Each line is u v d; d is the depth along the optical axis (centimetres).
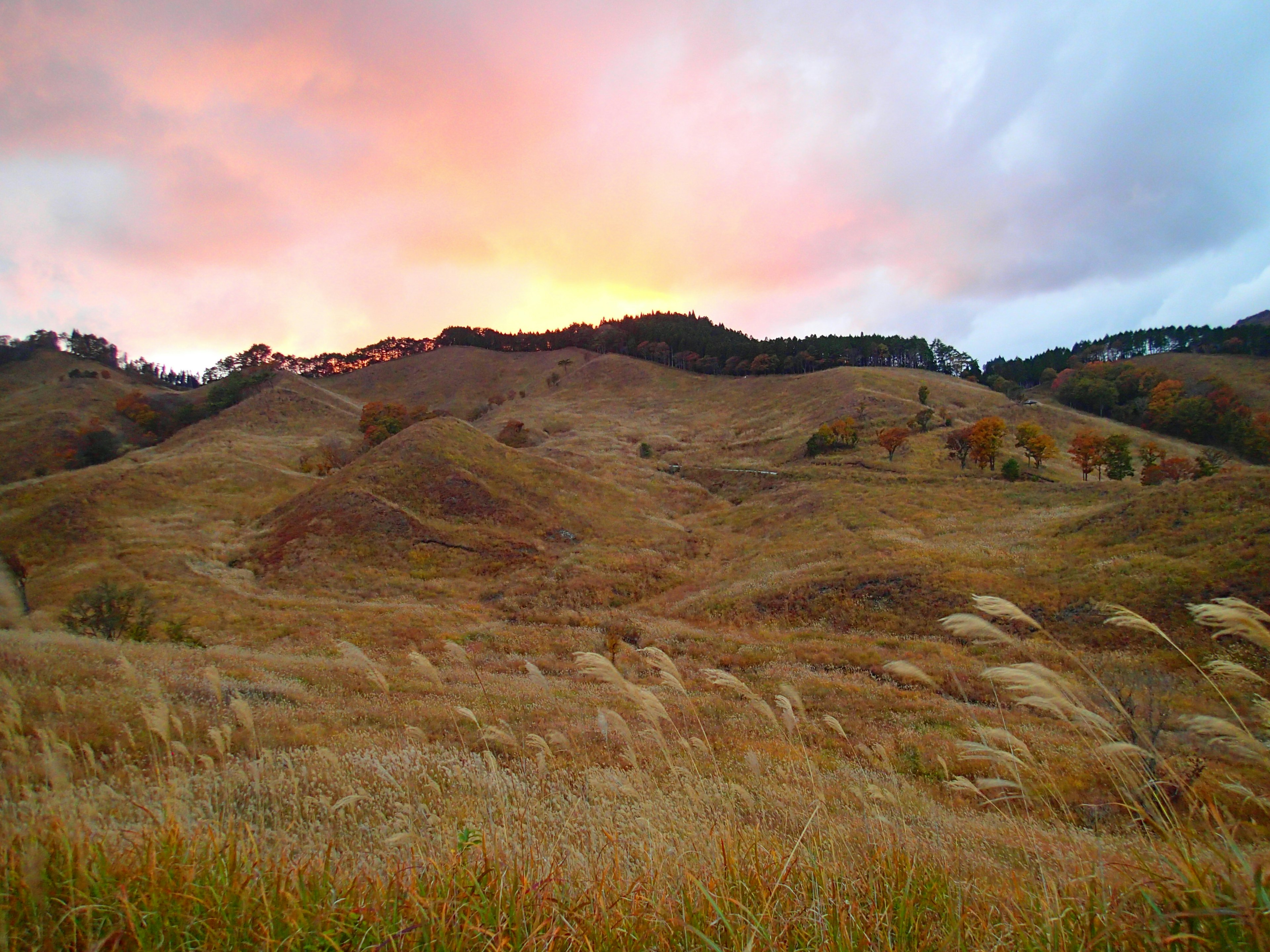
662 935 289
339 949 262
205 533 5656
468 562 4950
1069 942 274
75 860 312
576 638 3064
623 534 5794
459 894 312
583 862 394
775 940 286
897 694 2061
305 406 12581
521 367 18862
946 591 3288
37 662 1232
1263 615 265
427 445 6712
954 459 7600
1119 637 2478
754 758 553
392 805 712
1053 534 4000
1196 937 237
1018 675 315
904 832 439
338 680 1847
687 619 3706
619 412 13300
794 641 2947
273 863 351
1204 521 3341
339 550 4988
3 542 5194
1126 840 395
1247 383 10894
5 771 409
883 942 288
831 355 14725
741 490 7581
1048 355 16400
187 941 271
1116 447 6838
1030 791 696
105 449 10088
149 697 1182
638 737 1080
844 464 7788
